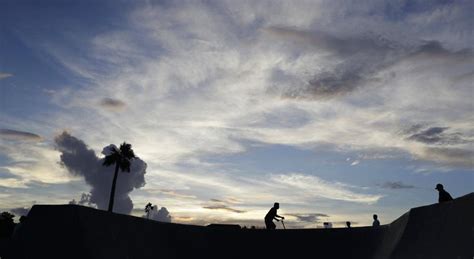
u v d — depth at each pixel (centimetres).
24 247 865
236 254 1287
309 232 1332
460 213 745
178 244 1221
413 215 962
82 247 863
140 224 1144
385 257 1022
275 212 1391
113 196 3588
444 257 737
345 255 1230
